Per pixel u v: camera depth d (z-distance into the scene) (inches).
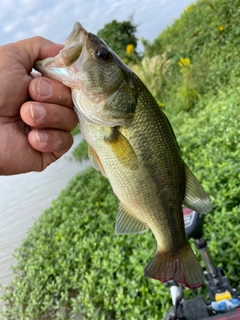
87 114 8.3
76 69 8.0
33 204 44.3
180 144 29.1
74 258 24.3
